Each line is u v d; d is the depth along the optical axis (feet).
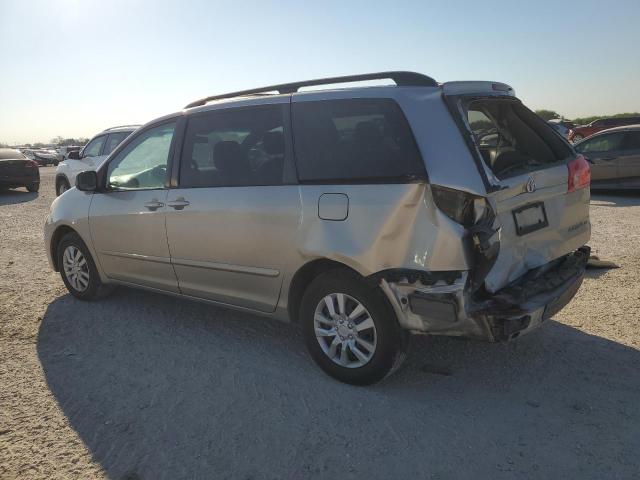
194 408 11.27
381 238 10.75
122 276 16.76
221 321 16.26
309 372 12.78
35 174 59.72
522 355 13.25
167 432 10.42
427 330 10.68
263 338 14.89
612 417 10.46
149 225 15.23
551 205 12.17
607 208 35.45
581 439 9.79
